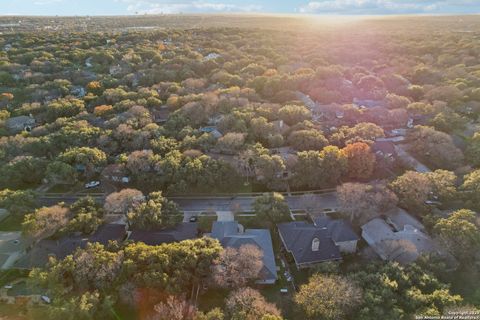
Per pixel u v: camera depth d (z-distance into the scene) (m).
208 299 54.88
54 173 85.69
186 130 103.06
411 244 59.69
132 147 97.38
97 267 54.16
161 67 167.12
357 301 49.03
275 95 136.88
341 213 74.12
